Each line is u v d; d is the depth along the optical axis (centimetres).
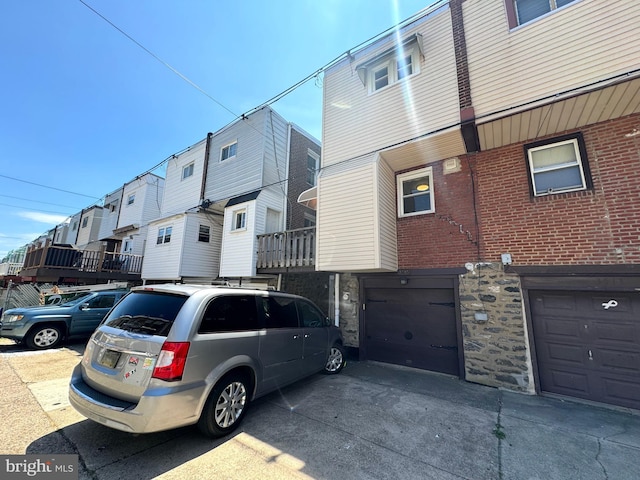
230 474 246
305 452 285
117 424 253
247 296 393
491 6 563
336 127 743
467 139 578
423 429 342
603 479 252
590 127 511
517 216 549
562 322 488
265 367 379
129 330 305
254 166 1041
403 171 717
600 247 466
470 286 575
